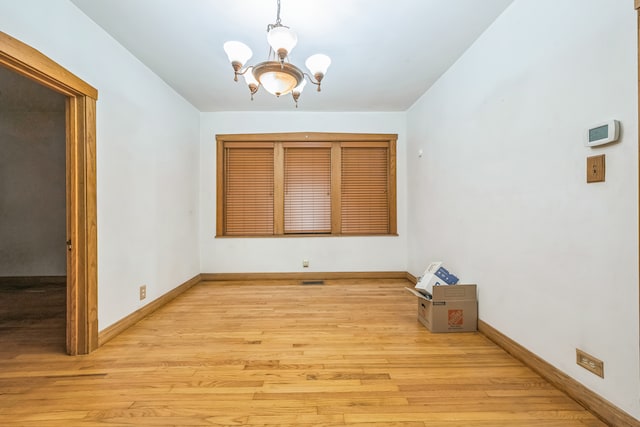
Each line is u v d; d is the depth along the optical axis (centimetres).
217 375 183
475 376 182
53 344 226
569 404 155
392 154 435
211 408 153
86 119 209
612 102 137
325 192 439
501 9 209
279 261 431
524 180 193
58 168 436
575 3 156
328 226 439
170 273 337
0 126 430
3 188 432
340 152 436
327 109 420
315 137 428
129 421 144
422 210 371
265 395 164
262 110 423
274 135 426
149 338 235
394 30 233
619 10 134
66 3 193
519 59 197
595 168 145
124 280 252
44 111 433
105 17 213
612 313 138
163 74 306
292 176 438
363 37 242
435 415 148
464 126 268
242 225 437
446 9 208
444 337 237
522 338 197
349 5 203
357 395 164
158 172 311
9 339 237
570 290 160
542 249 179
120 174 247
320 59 205
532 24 185
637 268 129
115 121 241
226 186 436
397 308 306
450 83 294
